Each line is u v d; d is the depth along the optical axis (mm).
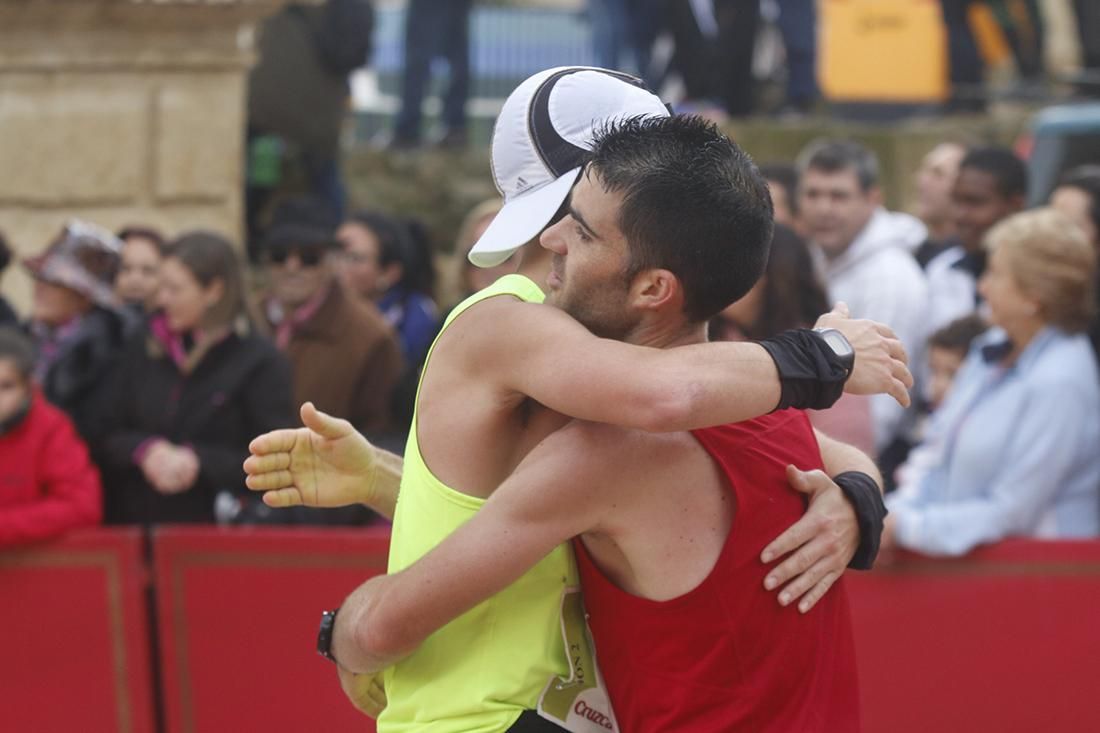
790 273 11406
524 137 6516
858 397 11695
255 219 22906
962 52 28547
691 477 6133
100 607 12953
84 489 13016
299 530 12703
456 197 26125
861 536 6480
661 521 6086
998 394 11766
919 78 28250
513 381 6098
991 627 11805
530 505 6016
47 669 13039
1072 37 33438
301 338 15180
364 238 17453
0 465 12789
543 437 6340
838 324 6246
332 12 22453
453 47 27438
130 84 18625
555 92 6523
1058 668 11773
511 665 6355
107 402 13695
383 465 7324
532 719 6371
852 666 6617
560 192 6383
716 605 6098
